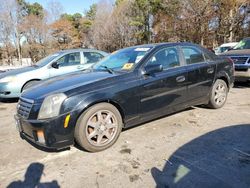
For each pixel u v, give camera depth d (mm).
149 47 4641
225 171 3119
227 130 4367
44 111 3451
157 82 4293
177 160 3432
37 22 45469
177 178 3021
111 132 3906
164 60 4578
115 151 3779
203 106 5746
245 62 7473
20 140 4367
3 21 43250
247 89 7770
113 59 4871
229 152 3584
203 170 3162
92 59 8398
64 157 3668
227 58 5832
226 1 26250
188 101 4863
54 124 3416
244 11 29047
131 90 3996
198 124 4719
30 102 3635
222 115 5176
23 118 3650
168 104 4508
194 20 27172
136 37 40844
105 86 3812
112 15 42406
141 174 3145
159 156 3568
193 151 3664
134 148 3850
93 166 3385
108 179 3072
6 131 4883
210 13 26656
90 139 3691
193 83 4879
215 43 28656
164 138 4156
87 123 3635
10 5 43125
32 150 3945
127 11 41000
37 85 4211
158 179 3018
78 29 54375
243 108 5641
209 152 3609
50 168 3391
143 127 4660
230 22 27750
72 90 3588
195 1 26500
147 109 4234
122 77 4016
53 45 46156
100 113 3754
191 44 5164
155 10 35000
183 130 4453
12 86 7066
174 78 4531
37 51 46344
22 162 3582
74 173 3236
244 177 2986
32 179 3152
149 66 4188
